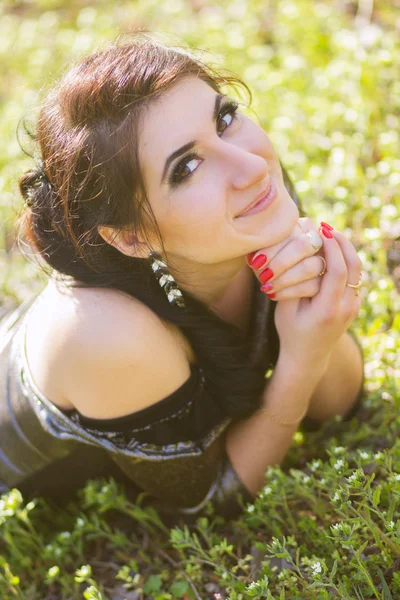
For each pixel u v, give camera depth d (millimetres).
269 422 2451
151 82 1981
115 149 2004
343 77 4113
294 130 3992
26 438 2568
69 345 2213
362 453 2236
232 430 2527
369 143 3842
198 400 2367
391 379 2777
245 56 4668
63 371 2264
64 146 2064
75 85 2041
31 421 2504
